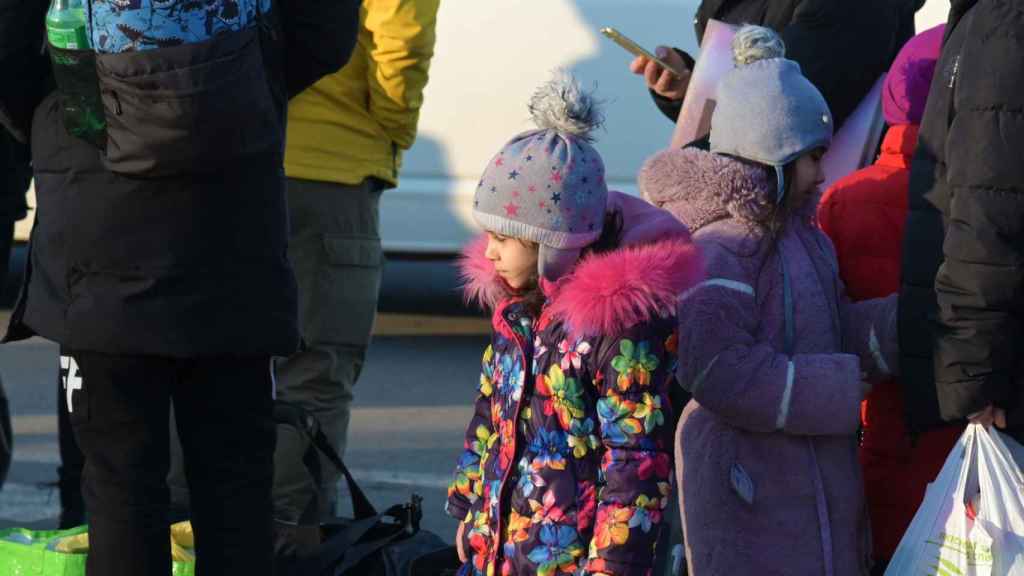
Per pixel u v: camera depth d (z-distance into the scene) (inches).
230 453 169.3
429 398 370.6
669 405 145.6
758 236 167.5
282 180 165.8
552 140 147.3
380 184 248.2
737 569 164.2
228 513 168.6
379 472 304.2
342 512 275.4
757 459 165.9
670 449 145.2
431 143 419.5
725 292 163.3
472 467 160.9
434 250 424.8
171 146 152.5
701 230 167.8
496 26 411.2
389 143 245.6
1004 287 152.9
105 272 157.9
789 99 167.8
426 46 236.8
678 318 151.1
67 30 153.3
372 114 241.1
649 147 409.1
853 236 184.9
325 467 238.7
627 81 407.5
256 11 160.9
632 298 141.9
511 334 149.8
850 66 209.6
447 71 415.2
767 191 167.0
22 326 167.5
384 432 336.8
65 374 164.7
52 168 159.9
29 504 274.7
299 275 237.6
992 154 151.6
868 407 183.9
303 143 234.7
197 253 158.4
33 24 161.2
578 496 145.6
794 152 166.9
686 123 206.8
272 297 163.5
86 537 187.8
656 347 144.3
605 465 144.1
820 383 161.2
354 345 243.0
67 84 155.5
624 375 142.9
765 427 163.3
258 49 159.8
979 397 156.9
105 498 163.0
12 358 403.5
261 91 158.7
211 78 153.4
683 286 146.2
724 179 166.9
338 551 185.8
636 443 142.8
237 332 161.0
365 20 234.2
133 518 162.9
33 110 165.5
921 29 358.3
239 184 159.8
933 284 163.2
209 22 154.5
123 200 156.6
